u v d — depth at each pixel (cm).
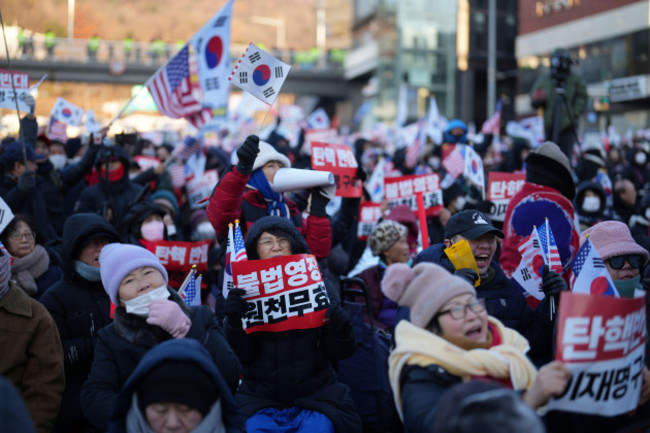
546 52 4156
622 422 383
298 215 524
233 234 451
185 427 297
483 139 1282
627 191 923
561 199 507
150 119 3391
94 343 451
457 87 5247
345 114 6238
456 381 313
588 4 3800
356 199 615
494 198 674
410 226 705
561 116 941
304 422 394
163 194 894
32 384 396
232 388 375
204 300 661
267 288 402
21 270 516
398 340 326
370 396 478
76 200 933
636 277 425
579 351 296
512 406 222
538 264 462
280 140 1248
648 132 2119
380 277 575
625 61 3588
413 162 1164
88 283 465
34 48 2656
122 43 4284
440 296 321
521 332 428
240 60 502
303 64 5781
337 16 6569
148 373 298
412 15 5144
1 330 394
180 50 861
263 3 6375
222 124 1719
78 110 1145
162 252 585
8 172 766
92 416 355
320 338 410
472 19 5253
